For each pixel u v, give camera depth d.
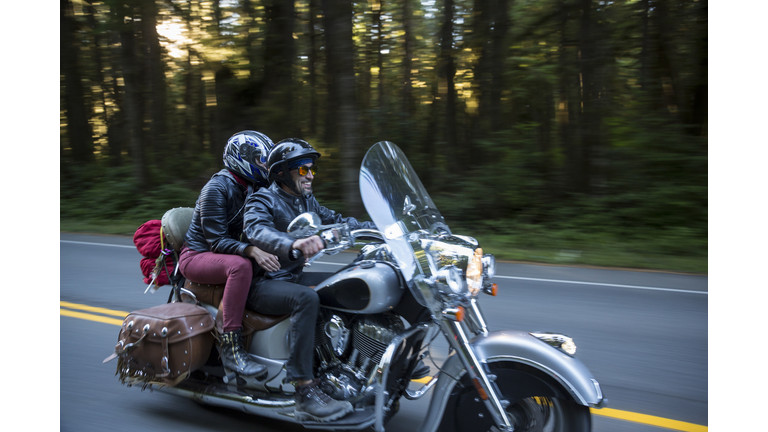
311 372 2.91
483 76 14.43
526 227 11.67
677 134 12.26
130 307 6.28
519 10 14.13
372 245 3.04
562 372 2.56
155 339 3.28
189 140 21.80
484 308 6.01
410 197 2.98
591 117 12.55
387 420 2.96
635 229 10.83
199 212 3.42
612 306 6.09
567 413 2.63
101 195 17.53
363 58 19.30
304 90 16.16
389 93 20.33
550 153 13.58
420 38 20.36
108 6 16.52
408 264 2.72
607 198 11.73
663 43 13.45
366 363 2.89
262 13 15.57
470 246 2.83
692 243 9.67
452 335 2.67
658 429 3.36
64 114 21.59
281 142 3.13
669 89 13.70
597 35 12.75
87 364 4.56
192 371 3.28
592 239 10.63
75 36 21.17
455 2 16.83
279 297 3.01
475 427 2.77
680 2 13.15
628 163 12.05
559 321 5.55
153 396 3.91
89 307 6.27
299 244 2.71
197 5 16.41
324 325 3.03
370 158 2.92
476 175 13.62
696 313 5.81
